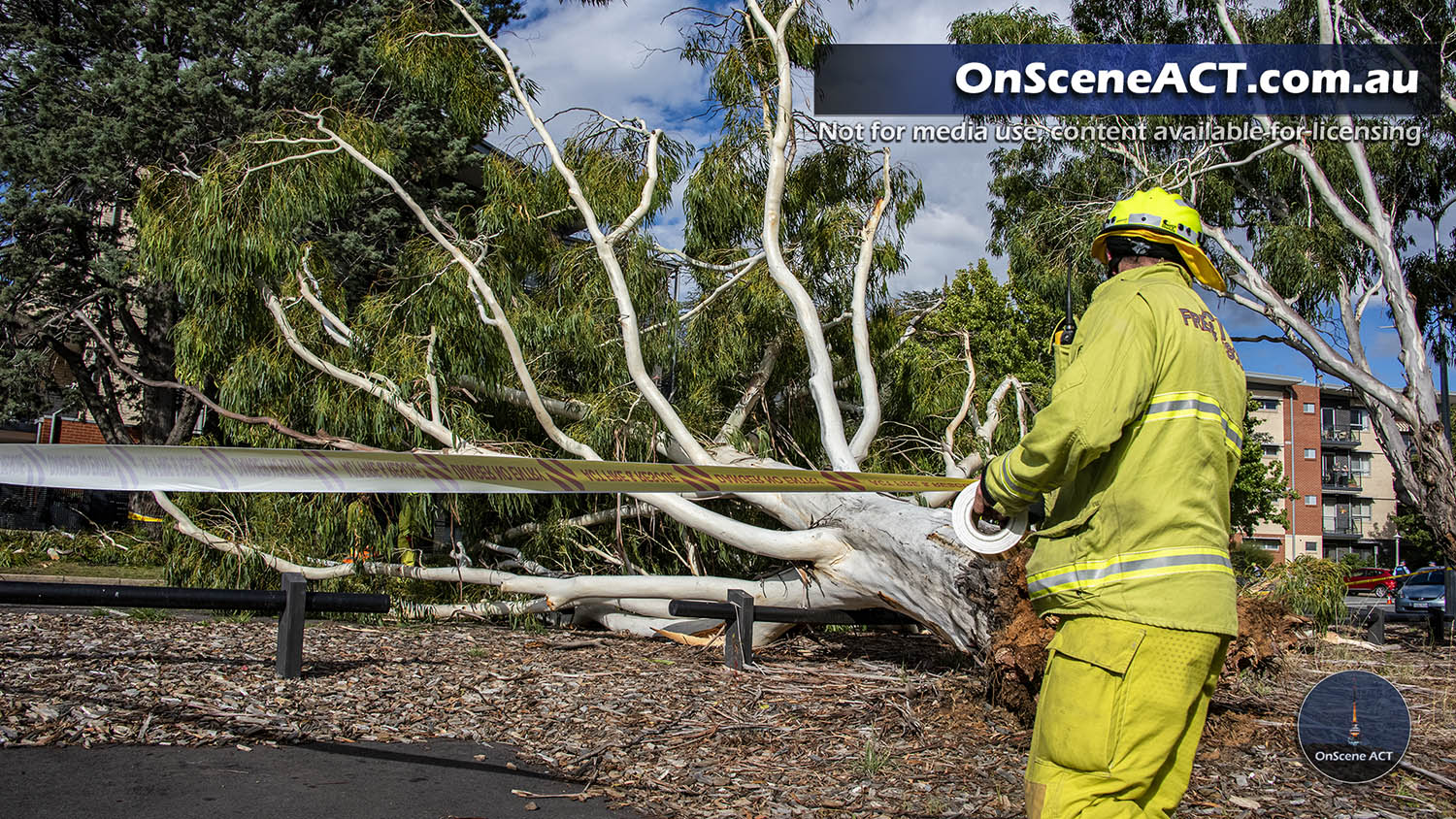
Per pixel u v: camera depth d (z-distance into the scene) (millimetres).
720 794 3955
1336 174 14453
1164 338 2334
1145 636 2227
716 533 7816
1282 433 51594
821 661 7367
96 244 18875
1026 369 22703
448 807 3664
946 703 5516
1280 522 35562
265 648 6883
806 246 11516
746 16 11102
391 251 16625
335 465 2293
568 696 5699
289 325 10109
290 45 18938
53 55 18844
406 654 7020
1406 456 13375
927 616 6352
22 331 19000
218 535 9375
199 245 9781
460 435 9586
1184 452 2301
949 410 11438
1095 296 2570
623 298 9141
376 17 18438
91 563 15180
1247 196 16141
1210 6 15008
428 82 11359
